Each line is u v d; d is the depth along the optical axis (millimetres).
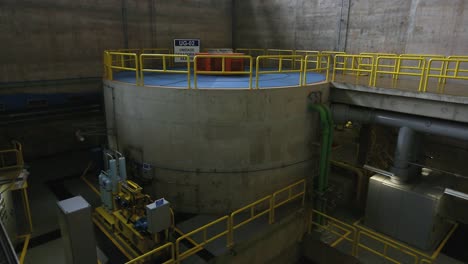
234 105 8406
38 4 11719
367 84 9945
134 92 9023
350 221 11141
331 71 14633
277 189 9562
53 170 12242
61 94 12953
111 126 10594
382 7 12695
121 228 8164
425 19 11648
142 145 9312
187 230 8492
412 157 9688
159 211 6930
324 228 10477
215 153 8719
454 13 10969
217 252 7598
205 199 9133
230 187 9016
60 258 7500
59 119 13211
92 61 13492
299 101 9266
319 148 10297
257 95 8484
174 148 8867
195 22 16500
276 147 9141
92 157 12023
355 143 14297
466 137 8094
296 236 9891
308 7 15078
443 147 11852
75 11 12609
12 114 11938
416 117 9070
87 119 14023
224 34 17953
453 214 11195
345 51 14133
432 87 9672
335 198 11117
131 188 7961
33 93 12266
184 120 8562
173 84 9445
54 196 10344
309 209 10102
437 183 10000
